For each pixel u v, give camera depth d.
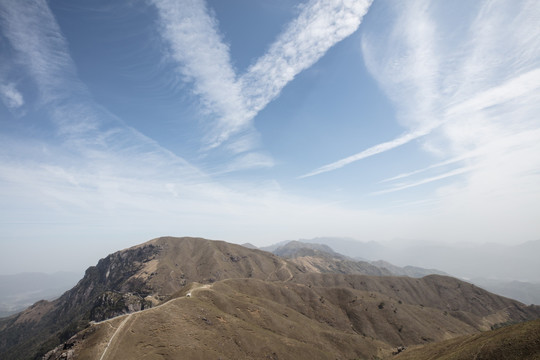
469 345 90.44
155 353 88.81
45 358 91.38
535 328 73.94
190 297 133.50
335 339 165.50
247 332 124.44
